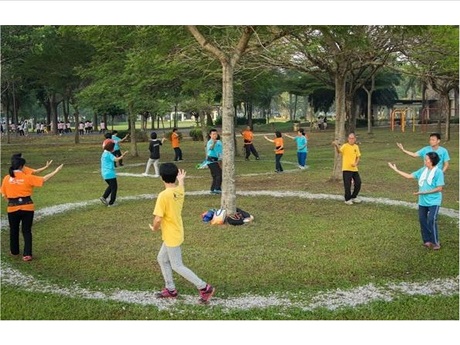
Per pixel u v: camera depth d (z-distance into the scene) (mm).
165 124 80000
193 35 11516
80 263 7906
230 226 10195
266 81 24297
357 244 8859
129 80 20766
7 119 38562
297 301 6379
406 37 14844
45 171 20344
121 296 6555
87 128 55938
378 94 53969
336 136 16141
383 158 23469
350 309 6117
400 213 11625
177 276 7277
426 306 6215
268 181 16719
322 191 14602
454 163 20547
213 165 14375
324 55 15484
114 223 10656
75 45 23938
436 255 8258
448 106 31672
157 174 18484
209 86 22734
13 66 25922
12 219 8219
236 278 7156
